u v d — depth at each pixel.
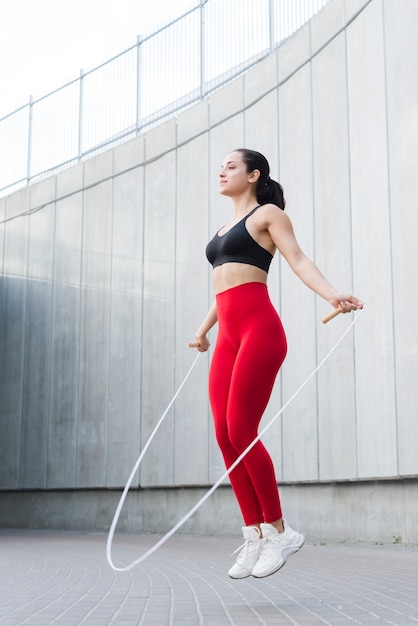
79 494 14.63
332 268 9.88
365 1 9.58
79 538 11.87
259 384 3.45
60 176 16.03
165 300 13.36
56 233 15.89
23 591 4.64
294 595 4.01
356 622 2.95
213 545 9.41
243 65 13.05
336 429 9.50
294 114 11.03
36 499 15.46
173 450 12.70
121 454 13.75
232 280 3.58
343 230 9.71
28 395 15.87
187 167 13.33
